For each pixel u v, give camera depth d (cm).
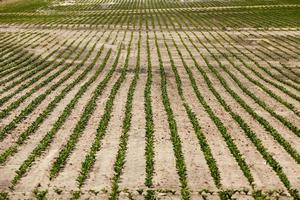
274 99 3553
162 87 3850
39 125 2941
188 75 4347
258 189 2094
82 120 2981
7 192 2050
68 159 2406
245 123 2934
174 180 2178
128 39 6362
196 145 2611
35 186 2114
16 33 6944
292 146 2605
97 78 4228
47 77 4256
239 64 4844
